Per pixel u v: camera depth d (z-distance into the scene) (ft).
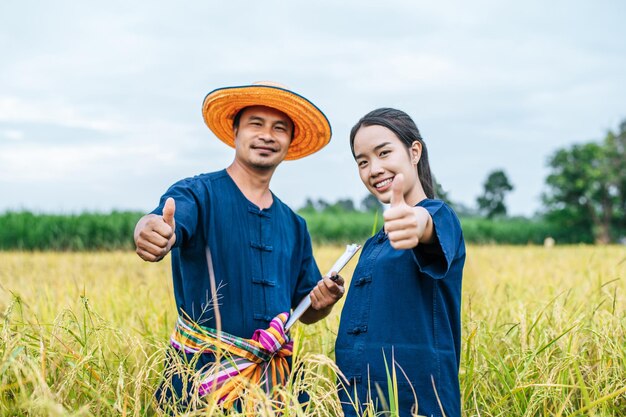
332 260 34.42
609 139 223.92
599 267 25.71
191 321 9.55
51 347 8.75
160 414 8.30
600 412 8.93
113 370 9.62
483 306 15.16
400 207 7.31
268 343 9.44
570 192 223.71
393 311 8.94
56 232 69.31
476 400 10.04
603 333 10.82
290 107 10.49
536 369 10.36
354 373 9.05
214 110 10.98
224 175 10.60
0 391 7.64
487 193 344.90
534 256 41.57
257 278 10.13
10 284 21.30
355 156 9.70
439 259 8.30
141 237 8.03
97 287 19.19
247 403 7.82
